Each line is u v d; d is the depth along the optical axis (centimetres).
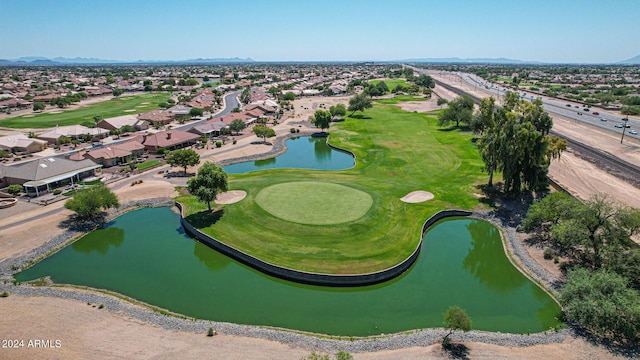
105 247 5959
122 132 13600
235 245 5672
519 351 3625
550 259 5322
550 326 4084
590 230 4869
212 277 5128
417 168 9331
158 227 6631
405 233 6019
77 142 12338
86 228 6481
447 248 5928
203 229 6184
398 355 3591
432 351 3641
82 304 4372
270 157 11162
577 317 3859
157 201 7575
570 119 14512
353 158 10912
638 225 4566
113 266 5381
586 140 11088
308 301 4612
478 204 7188
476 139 11912
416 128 14200
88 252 5809
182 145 12031
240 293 4766
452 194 7625
